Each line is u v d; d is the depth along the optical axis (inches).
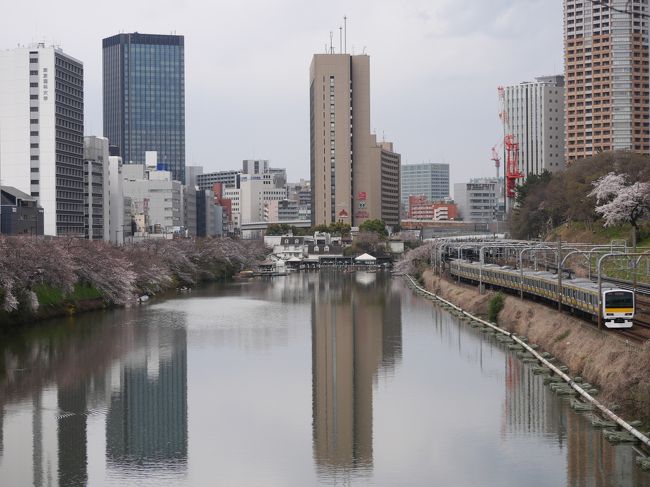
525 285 6609.3
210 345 5994.1
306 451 3516.2
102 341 6097.4
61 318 7219.5
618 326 4495.6
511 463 3270.2
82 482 3186.5
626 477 3014.3
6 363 5221.5
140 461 3412.9
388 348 5802.2
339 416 4023.1
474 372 4849.9
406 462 3348.9
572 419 3683.6
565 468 3176.7
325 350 5792.3
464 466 3270.2
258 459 3435.0
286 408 4192.9
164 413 4097.0
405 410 4097.0
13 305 6190.9
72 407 4207.7
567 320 5172.2
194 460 3425.2
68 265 7022.6
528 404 3959.2
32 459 3435.0
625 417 3526.1
